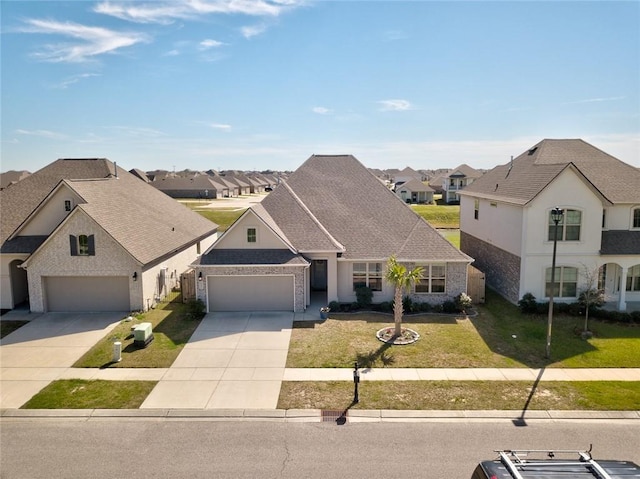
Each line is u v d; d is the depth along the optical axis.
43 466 11.19
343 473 10.73
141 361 17.48
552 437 12.33
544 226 23.44
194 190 107.56
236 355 17.98
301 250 23.72
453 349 18.50
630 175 26.19
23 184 28.44
